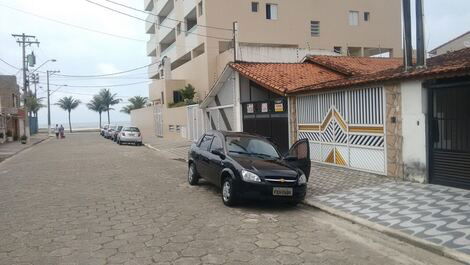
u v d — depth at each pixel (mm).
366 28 39469
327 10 37688
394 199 9086
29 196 10570
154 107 44625
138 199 9961
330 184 11172
